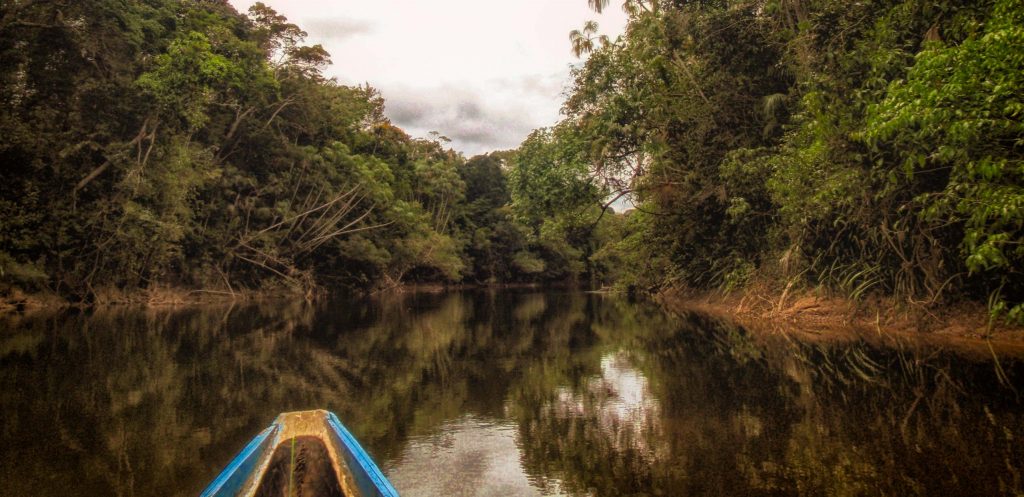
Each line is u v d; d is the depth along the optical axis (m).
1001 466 5.02
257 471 3.91
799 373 9.38
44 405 7.83
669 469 5.20
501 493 4.71
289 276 35.91
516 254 63.78
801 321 15.59
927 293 12.81
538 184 23.81
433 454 5.72
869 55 12.39
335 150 41.19
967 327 11.74
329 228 37.72
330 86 44.62
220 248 32.12
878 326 13.52
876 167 11.96
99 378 9.66
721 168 18.66
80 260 24.50
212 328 17.61
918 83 8.70
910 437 5.89
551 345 13.73
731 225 20.67
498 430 6.56
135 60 26.09
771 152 18.08
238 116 33.12
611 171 23.08
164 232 25.61
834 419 6.64
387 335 15.99
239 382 9.36
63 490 4.87
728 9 18.75
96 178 24.64
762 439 6.01
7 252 22.09
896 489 4.60
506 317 22.03
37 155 22.06
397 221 45.91
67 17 23.14
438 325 18.83
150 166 25.95
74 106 23.66
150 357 11.86
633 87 21.00
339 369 10.56
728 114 19.22
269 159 35.91
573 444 6.00
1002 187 8.49
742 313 18.86
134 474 5.25
